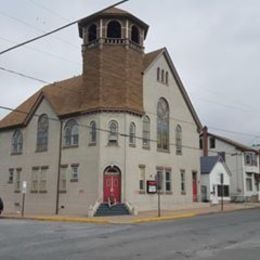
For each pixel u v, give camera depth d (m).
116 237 18.31
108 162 34.94
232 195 57.28
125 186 34.78
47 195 38.91
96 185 34.66
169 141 40.97
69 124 38.28
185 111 43.75
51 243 16.38
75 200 36.19
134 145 36.34
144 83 38.53
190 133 44.12
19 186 42.41
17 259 12.79
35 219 31.02
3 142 45.41
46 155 39.94
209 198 51.03
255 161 61.00
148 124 38.47
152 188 37.28
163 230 21.33
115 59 36.69
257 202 56.94
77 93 39.78
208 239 17.56
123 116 35.72
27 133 42.66
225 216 31.17
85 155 36.12
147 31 39.59
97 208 33.41
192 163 43.78
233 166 58.97
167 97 41.34
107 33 37.38
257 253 13.80
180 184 41.56
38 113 41.69
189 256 13.23
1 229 22.28
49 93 41.72
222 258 12.84
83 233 20.16
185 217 31.27
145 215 32.25
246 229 21.69
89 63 37.38
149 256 13.22
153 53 41.38
